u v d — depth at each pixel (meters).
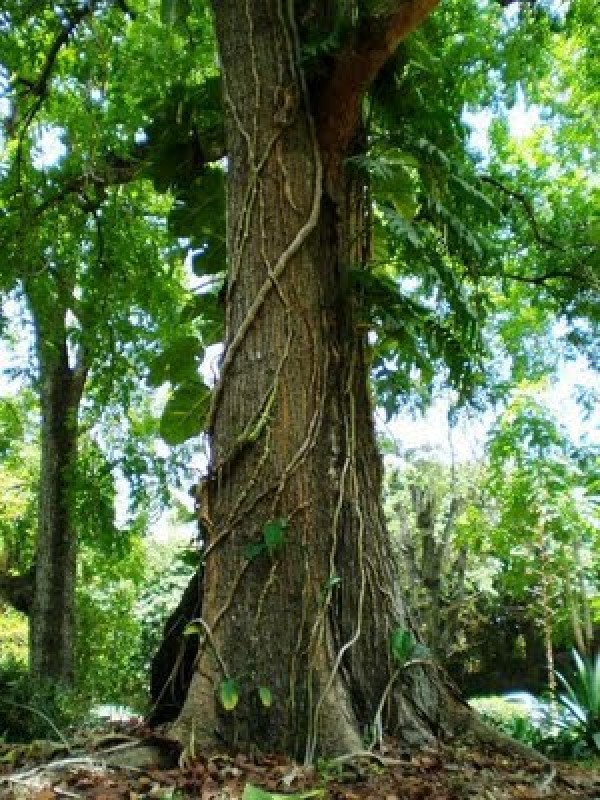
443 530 12.05
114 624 16.95
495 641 16.47
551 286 8.78
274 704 3.81
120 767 3.43
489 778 3.59
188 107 5.86
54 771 3.35
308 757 3.68
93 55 7.42
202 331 5.86
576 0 8.93
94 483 11.90
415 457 13.23
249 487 4.10
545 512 11.19
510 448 11.41
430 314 5.02
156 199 10.58
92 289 9.27
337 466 4.26
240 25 4.69
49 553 11.73
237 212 4.52
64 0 7.08
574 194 9.88
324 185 4.60
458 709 4.29
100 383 10.88
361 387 4.56
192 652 4.36
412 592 9.70
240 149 4.57
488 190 7.86
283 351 4.26
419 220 5.53
